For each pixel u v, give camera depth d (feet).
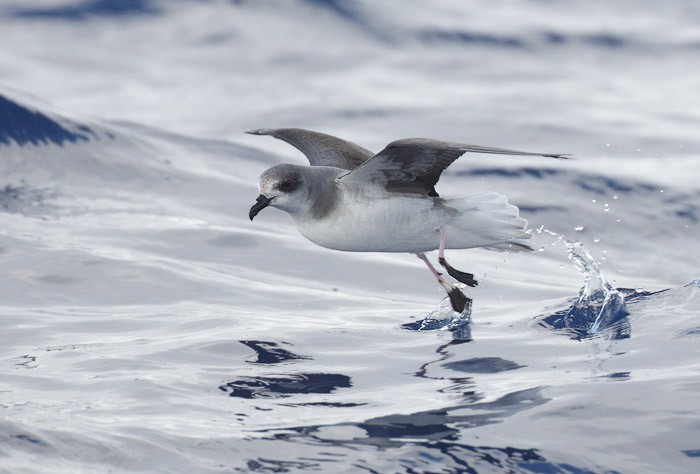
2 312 39.86
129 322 39.27
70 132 64.69
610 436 27.14
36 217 53.93
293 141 40.88
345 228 36.81
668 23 93.15
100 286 43.86
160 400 30.19
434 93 80.18
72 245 49.08
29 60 86.33
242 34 91.04
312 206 36.94
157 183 61.72
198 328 38.52
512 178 63.36
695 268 53.78
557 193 61.67
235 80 83.66
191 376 32.63
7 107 64.03
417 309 43.11
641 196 61.05
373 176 36.01
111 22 92.73
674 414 28.12
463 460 26.17
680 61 86.07
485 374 32.65
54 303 41.47
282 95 80.59
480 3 97.19
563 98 78.54
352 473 25.52
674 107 76.38
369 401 30.48
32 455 25.82
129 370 32.99
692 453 26.22
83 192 58.70
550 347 35.14
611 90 80.38
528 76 83.76
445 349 35.70
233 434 27.76
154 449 26.58
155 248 50.44
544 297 46.42
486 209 36.63
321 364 34.22
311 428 28.22
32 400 29.94
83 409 29.25
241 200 60.75
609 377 31.27
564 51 88.43
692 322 36.04
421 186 36.50
